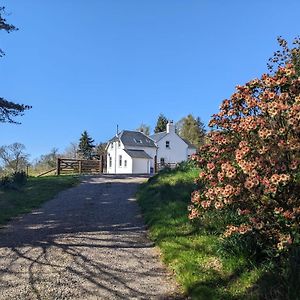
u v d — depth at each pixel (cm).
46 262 707
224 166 506
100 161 3122
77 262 708
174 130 5731
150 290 586
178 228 849
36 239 866
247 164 468
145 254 755
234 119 573
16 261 711
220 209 543
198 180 611
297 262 489
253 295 493
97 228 966
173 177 1527
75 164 3055
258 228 509
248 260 587
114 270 669
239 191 489
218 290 536
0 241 851
